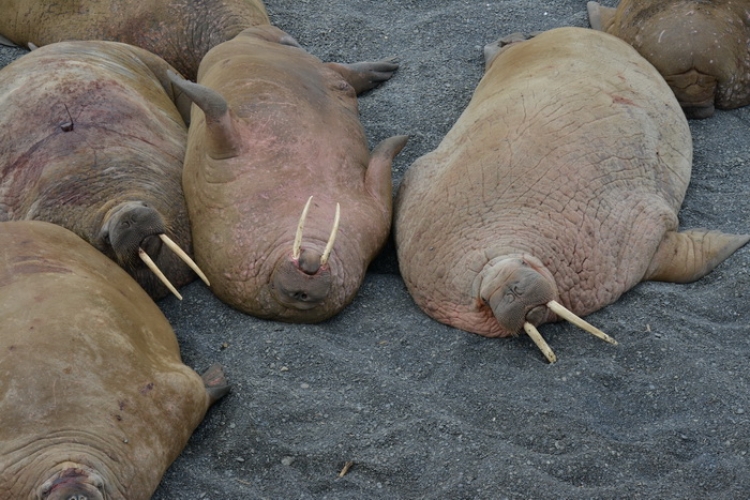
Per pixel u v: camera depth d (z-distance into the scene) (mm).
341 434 5543
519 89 6871
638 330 5984
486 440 5445
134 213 5938
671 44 7590
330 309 6230
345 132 7004
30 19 9344
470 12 9195
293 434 5582
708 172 7297
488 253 5887
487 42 8828
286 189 6391
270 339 6191
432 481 5266
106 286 5762
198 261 6531
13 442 4844
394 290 6617
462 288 5949
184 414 5410
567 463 5262
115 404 5121
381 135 7844
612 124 6496
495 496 5129
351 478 5328
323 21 9242
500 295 5512
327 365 5984
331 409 5691
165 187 6762
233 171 6461
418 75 8492
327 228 6242
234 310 6492
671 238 6406
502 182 6188
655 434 5422
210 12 8898
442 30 8992
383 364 5992
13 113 7094
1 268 5559
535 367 5844
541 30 8891
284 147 6566
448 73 8484
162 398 5328
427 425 5547
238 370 6008
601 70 6980
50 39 9258
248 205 6336
